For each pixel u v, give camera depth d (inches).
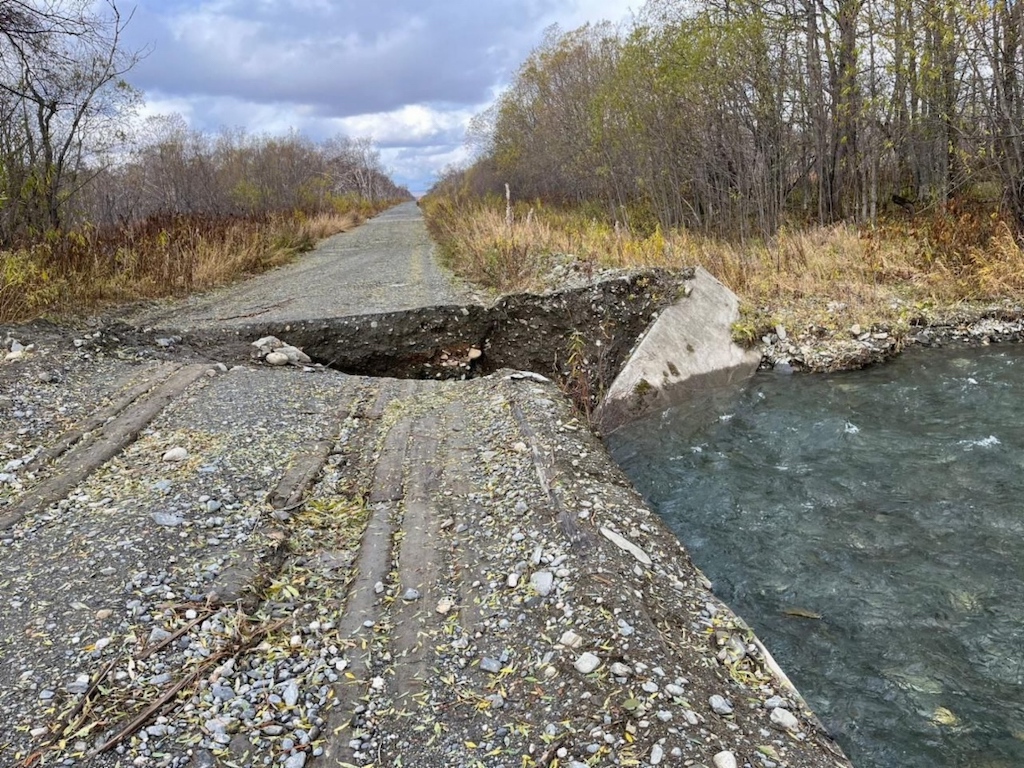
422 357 332.2
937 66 467.8
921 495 208.5
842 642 146.6
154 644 118.6
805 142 630.5
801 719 111.0
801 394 305.1
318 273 533.6
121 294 400.2
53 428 204.4
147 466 183.9
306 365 296.4
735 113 607.8
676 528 200.4
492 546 150.0
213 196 1064.8
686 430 275.6
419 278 468.1
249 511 162.9
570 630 121.0
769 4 598.9
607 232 556.7
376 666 117.3
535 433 204.5
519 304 341.1
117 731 101.4
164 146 1037.8
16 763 95.3
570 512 156.7
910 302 385.1
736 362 338.0
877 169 596.1
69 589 131.3
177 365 267.6
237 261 531.5
